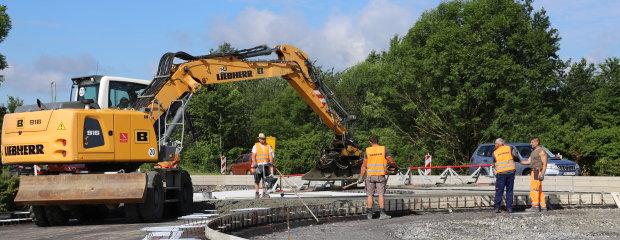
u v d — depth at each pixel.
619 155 34.91
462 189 23.72
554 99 51.00
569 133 37.00
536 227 12.16
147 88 15.37
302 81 20.31
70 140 12.90
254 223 12.89
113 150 13.38
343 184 24.12
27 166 14.16
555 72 50.81
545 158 15.32
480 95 38.78
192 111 60.19
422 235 11.00
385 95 47.41
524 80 40.91
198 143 56.97
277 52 20.00
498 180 15.35
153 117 14.90
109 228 12.47
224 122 60.16
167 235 10.19
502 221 13.11
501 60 39.16
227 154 60.31
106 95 15.19
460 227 12.14
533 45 41.41
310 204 14.49
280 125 61.06
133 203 13.12
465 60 39.69
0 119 24.62
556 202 17.09
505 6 41.50
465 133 42.53
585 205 17.36
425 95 44.88
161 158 14.67
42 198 12.79
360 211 15.01
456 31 40.53
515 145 26.67
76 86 15.66
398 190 22.88
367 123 60.44
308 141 48.97
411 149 45.38
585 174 36.06
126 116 13.70
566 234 11.01
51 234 11.67
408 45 46.47
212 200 17.73
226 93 61.28
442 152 42.81
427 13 47.66
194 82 16.08
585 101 51.62
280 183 24.47
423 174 29.28
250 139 62.84
